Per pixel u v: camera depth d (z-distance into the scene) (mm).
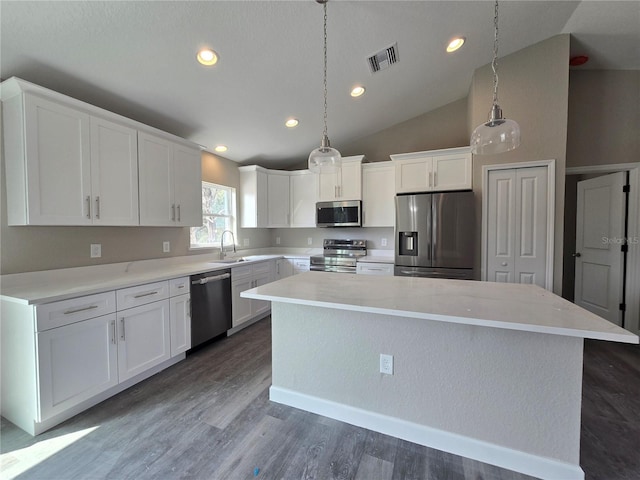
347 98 3195
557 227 2818
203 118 2971
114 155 2277
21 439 1624
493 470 1434
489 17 2357
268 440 1629
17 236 1970
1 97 1850
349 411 1768
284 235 4988
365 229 4410
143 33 1853
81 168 2057
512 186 2986
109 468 1438
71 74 2018
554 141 2805
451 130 3832
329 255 4414
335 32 2209
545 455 1395
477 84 3062
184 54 2096
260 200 4238
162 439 1635
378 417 1695
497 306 1430
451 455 1529
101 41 1833
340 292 1741
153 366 2309
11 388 1748
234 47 2143
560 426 1371
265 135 3650
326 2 1935
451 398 1549
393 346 1657
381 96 3320
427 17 2240
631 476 1376
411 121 4047
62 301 1724
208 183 3764
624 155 3070
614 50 2828
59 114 1938
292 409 1903
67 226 2250
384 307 1415
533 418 1410
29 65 1860
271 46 2211
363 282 2057
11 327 1719
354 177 4035
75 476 1392
